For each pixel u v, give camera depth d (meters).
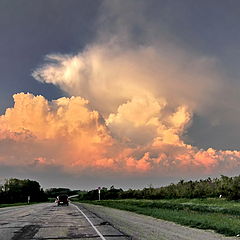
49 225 23.17
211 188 86.81
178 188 94.56
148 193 102.69
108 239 15.69
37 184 171.25
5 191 149.12
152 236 16.62
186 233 17.89
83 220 27.45
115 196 134.38
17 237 16.80
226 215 31.20
